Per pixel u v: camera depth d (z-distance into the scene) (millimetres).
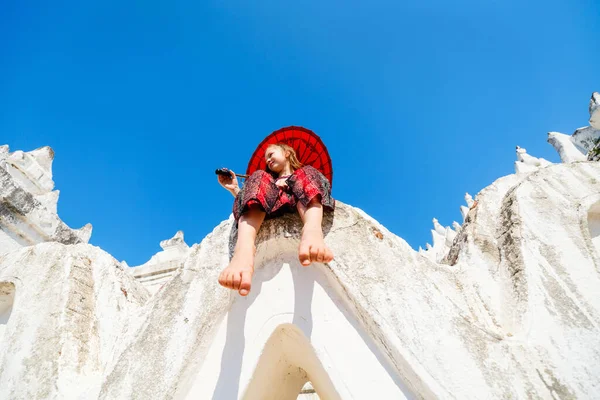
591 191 2844
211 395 2191
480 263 2738
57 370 2549
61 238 6281
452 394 1876
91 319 3074
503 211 2980
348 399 2033
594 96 7125
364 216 2609
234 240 2605
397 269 2357
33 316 2908
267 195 2430
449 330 2082
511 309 2371
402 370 2053
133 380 2205
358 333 2236
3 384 2566
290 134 3197
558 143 9055
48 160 9141
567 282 2330
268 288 2426
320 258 1949
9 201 5605
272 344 2398
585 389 1853
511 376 1911
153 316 2445
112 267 3555
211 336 2303
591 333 2057
